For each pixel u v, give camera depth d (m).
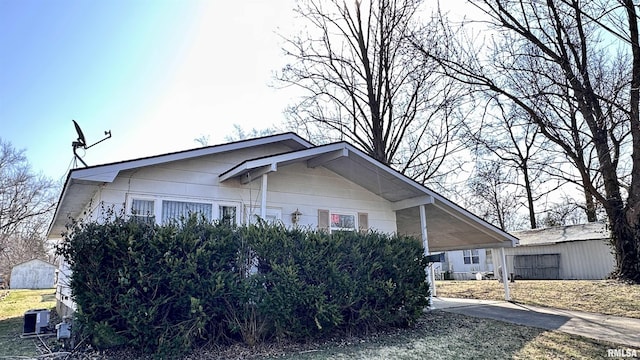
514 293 13.82
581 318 8.90
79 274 5.60
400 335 7.29
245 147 9.48
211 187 9.00
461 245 14.17
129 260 5.61
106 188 7.76
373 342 6.76
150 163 7.93
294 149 10.62
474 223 11.59
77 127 8.90
